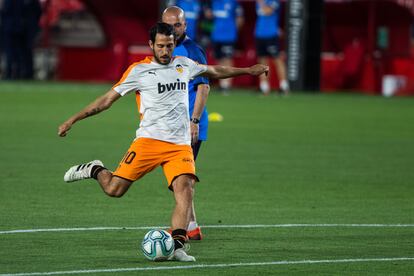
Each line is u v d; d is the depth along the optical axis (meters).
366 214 35.75
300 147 56.94
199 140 31.73
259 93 99.00
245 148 56.03
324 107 84.19
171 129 27.81
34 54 115.06
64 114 72.56
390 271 26.12
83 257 27.38
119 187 28.16
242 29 108.56
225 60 96.62
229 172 46.59
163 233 26.84
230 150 54.94
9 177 43.34
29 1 106.12
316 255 28.16
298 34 98.25
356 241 30.44
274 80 105.06
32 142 56.19
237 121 71.12
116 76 109.19
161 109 27.81
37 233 30.91
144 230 31.78
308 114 77.62
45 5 110.94
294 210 36.47
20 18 106.44
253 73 29.53
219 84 108.75
